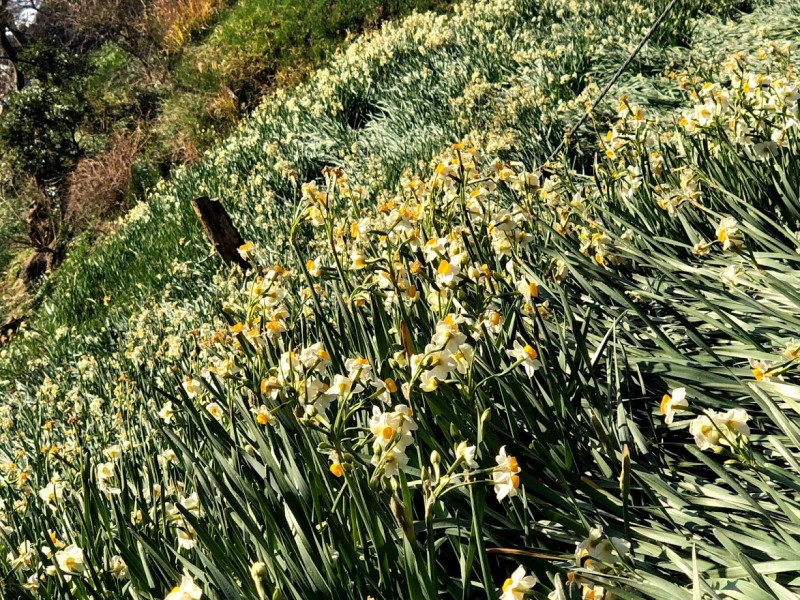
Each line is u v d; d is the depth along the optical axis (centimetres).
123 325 743
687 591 136
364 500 144
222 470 186
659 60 738
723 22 808
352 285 240
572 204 289
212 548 156
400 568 146
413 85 915
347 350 220
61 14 2222
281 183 852
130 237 1009
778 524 142
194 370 387
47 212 1761
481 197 241
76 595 193
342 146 877
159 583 172
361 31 1483
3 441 528
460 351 149
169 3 2056
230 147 1057
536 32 923
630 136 315
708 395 189
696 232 280
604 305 225
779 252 241
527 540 154
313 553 149
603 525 160
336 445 143
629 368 210
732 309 225
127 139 1653
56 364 734
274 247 669
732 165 303
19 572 223
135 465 253
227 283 612
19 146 1770
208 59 1638
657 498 160
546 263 270
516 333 209
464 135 718
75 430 356
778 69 557
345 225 251
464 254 190
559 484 173
